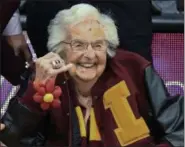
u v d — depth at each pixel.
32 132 2.61
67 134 2.62
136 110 2.65
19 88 3.08
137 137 2.64
